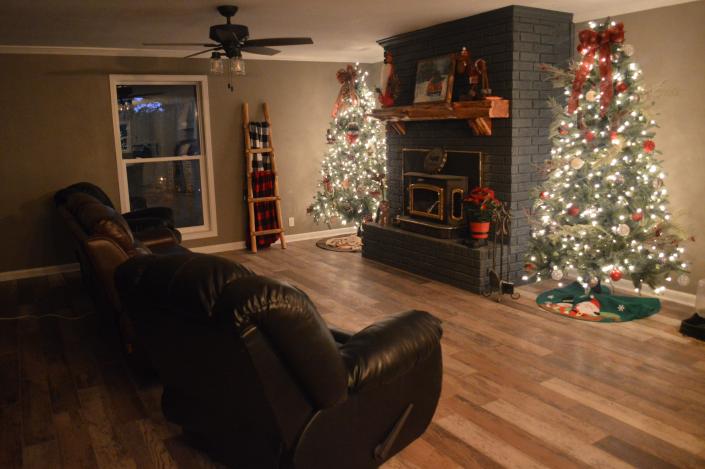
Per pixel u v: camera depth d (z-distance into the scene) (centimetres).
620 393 303
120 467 247
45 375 344
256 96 691
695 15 414
